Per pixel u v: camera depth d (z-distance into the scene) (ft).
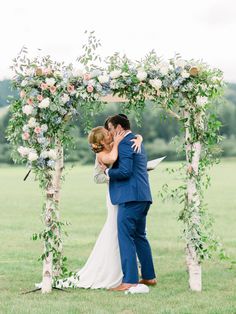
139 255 26.58
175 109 26.43
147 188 25.76
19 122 25.54
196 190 25.52
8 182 120.37
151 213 64.08
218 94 25.40
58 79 24.97
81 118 26.96
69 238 43.91
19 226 52.70
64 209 69.15
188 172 25.59
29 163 24.85
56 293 24.86
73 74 24.91
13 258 34.55
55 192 26.21
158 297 24.12
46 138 25.20
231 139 227.61
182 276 28.78
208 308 22.03
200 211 25.57
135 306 22.50
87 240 42.88
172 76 24.90
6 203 78.13
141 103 25.93
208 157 25.72
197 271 25.41
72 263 32.76
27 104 24.88
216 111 25.84
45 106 24.49
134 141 25.54
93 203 76.69
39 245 40.14
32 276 28.66
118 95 25.52
